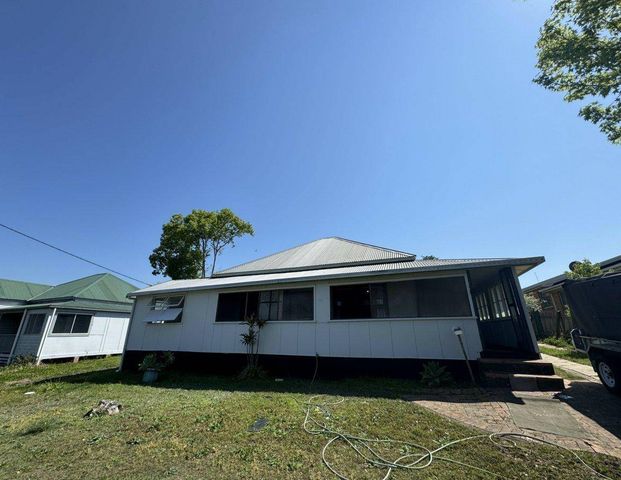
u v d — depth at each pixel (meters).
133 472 3.14
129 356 11.51
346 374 8.09
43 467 3.35
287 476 2.94
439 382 6.53
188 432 4.26
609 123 7.48
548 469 2.87
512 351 6.97
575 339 6.81
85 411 5.78
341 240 16.14
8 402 7.12
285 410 5.11
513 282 7.37
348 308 8.80
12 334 17.61
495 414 4.55
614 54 6.52
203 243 26.88
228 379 8.68
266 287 9.83
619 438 3.54
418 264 8.62
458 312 7.53
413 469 2.97
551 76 7.73
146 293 11.74
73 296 17.52
